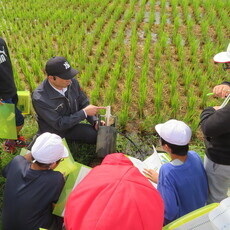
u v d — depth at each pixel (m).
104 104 4.87
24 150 3.26
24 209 2.51
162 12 9.28
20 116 3.90
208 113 2.47
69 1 10.41
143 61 6.29
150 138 4.50
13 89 3.63
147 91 5.42
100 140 3.64
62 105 3.54
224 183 2.75
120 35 7.39
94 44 7.35
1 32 7.85
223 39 7.27
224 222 1.43
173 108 4.78
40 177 2.55
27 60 6.54
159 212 1.76
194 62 6.22
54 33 7.84
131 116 4.87
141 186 1.79
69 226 1.77
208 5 9.37
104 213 1.63
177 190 2.48
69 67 3.26
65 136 3.98
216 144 2.51
